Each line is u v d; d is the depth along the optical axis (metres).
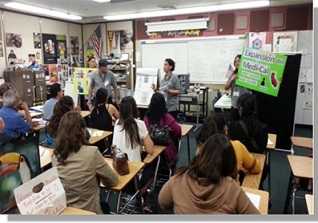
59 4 6.43
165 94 4.62
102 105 3.48
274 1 6.15
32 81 6.82
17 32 6.93
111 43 8.58
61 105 2.75
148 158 2.62
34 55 7.42
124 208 2.55
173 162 3.03
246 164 2.14
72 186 1.74
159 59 7.84
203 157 1.38
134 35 8.18
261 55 3.73
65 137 1.79
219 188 1.33
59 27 8.17
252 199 1.78
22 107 3.55
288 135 4.38
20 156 1.67
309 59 6.00
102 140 3.08
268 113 4.41
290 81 4.25
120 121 2.59
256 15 6.82
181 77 6.77
